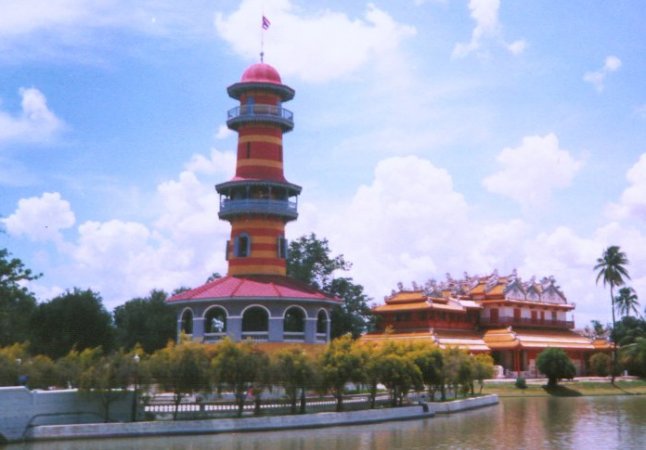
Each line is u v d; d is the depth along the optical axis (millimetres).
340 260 121000
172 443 53500
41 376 62531
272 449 50781
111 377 58312
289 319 104000
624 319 184125
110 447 51188
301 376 66625
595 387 124375
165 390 61625
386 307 136625
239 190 91875
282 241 91625
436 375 83750
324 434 59906
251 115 91062
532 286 152000
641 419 75188
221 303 84938
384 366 75000
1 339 99375
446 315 137125
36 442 53188
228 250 92375
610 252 142875
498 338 140125
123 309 131000
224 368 62156
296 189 92562
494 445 54094
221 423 60312
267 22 96688
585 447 53438
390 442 55188
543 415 79812
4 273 89938
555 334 152750
